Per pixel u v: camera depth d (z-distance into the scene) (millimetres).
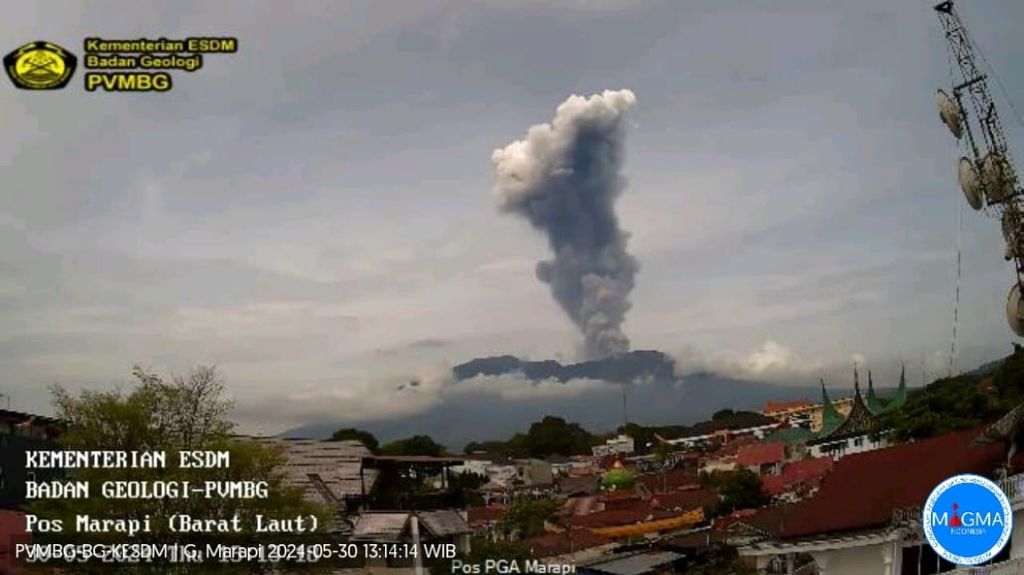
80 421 32219
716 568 68875
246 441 33438
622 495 110688
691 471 145375
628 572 67062
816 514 39438
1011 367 90938
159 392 33062
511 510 83375
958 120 45656
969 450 36969
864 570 36219
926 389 110438
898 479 37969
